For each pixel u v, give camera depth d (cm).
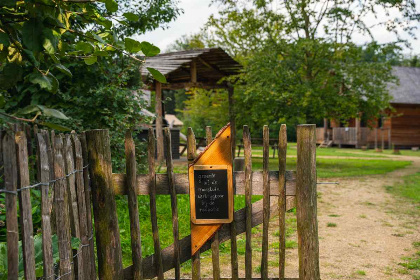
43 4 229
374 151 2895
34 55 246
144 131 1480
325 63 1553
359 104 1666
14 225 202
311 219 329
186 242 342
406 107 3228
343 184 1166
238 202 784
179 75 1866
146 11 922
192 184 330
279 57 1680
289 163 1684
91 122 675
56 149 255
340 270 473
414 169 1616
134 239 328
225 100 1986
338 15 1523
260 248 540
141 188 330
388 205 862
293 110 1568
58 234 253
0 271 259
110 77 708
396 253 537
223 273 450
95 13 254
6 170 201
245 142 331
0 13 237
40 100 582
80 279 280
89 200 308
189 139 333
